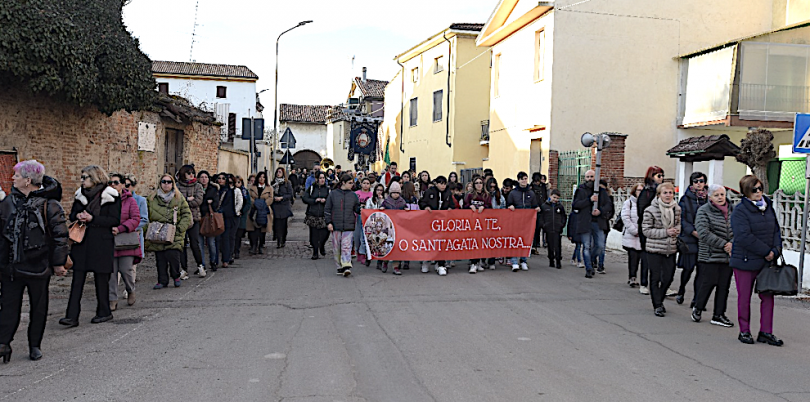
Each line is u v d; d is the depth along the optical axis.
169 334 7.68
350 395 5.49
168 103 17.61
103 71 12.63
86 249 8.13
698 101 20.83
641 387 5.79
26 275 6.39
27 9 10.85
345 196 12.31
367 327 8.10
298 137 66.31
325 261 14.62
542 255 16.16
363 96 52.25
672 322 8.64
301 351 6.93
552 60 20.72
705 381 6.01
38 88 11.28
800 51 19.88
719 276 8.42
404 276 12.49
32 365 6.39
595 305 9.77
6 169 12.02
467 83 31.39
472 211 13.04
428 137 34.91
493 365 6.44
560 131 20.80
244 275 12.44
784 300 10.24
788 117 19.84
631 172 21.27
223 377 5.99
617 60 21.11
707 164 22.08
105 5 13.06
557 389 5.70
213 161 22.19
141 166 16.80
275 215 17.00
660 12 21.33
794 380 6.08
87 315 8.75
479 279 12.20
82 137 14.00
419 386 5.75
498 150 25.69
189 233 12.03
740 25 21.78
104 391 5.58
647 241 9.17
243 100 51.84
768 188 17.45
